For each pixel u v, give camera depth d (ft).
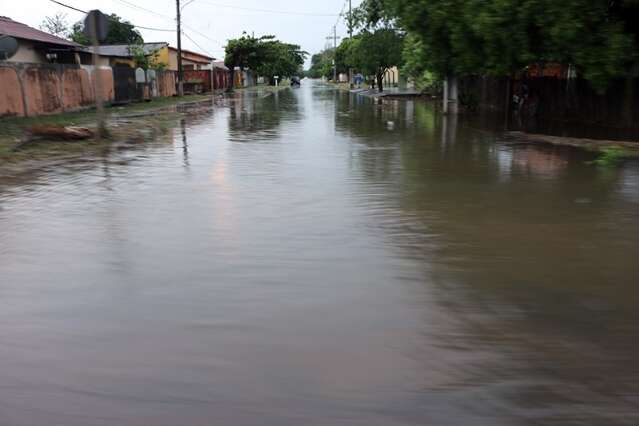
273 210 24.04
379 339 12.70
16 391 10.72
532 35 46.01
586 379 11.05
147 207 24.72
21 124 57.67
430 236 20.31
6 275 16.78
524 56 46.65
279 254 18.43
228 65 199.41
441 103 104.68
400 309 14.28
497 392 10.60
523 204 24.98
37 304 14.70
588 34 43.52
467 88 93.81
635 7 42.75
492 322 13.56
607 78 44.91
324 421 9.73
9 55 60.90
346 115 79.25
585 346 12.38
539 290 15.47
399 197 26.43
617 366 11.53
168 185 29.43
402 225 21.71
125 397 10.48
